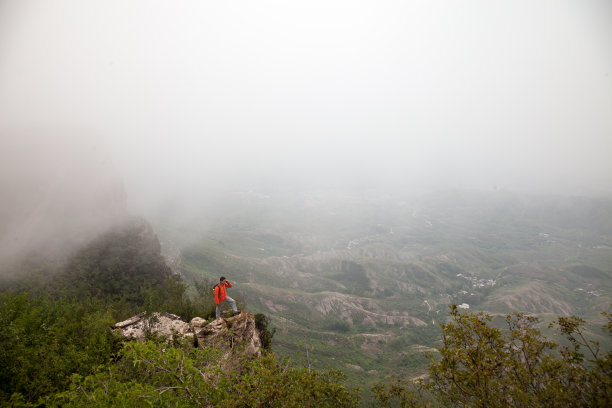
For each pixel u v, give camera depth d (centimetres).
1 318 1945
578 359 920
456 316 1105
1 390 1280
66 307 3603
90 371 1466
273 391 1081
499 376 968
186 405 989
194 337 2044
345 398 1202
